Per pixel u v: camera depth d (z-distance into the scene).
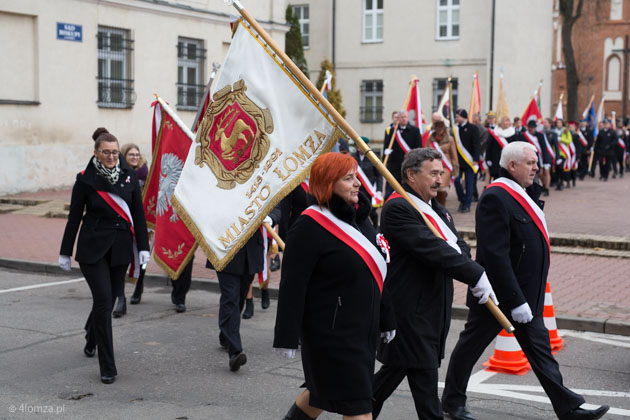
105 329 5.90
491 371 6.28
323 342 3.85
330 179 3.83
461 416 5.08
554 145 19.72
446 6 32.56
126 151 8.89
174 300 8.49
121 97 21.31
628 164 30.39
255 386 5.88
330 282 3.85
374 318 3.91
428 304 4.43
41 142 19.36
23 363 6.41
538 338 4.96
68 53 19.83
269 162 5.31
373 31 34.00
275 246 8.02
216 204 5.56
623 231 13.04
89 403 5.43
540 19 32.88
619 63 55.06
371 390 3.89
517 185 5.02
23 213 16.77
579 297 8.77
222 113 5.61
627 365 6.47
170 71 22.58
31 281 10.34
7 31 18.56
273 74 5.35
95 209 6.00
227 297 6.27
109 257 6.02
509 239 4.96
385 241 4.08
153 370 6.27
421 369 4.40
